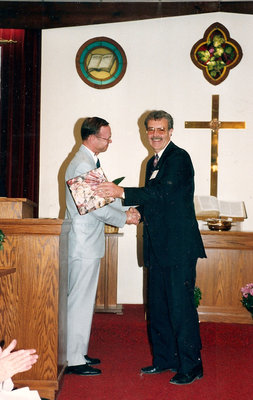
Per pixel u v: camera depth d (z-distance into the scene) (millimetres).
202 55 6219
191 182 3029
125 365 3375
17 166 6164
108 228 4848
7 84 6188
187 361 2967
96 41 6234
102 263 4801
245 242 4426
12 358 1382
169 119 3055
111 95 6203
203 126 6113
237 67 6207
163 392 2838
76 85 6215
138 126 6160
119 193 2932
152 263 3109
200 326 4109
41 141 6195
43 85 6227
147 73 6215
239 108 6180
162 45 6234
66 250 3029
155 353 3168
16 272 2684
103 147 3238
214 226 4617
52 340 2664
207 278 4465
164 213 2951
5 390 1505
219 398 2766
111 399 2715
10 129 6164
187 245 2932
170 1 6215
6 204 2744
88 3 6211
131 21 6254
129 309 5121
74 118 6199
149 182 3031
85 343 3170
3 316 2674
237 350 3900
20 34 6223
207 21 6234
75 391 2826
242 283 4430
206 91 6203
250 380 3107
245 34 6219
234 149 6156
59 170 6172
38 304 2674
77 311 3139
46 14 6199
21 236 2691
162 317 3125
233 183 6141
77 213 3168
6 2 6191
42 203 6164
